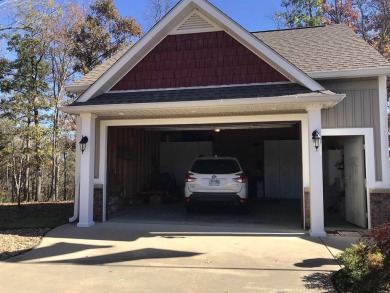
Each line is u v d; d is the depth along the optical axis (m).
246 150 16.92
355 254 5.32
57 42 19.55
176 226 9.27
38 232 8.61
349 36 11.52
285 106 8.51
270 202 14.48
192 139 16.94
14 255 6.66
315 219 8.13
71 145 22.91
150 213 11.46
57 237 8.10
